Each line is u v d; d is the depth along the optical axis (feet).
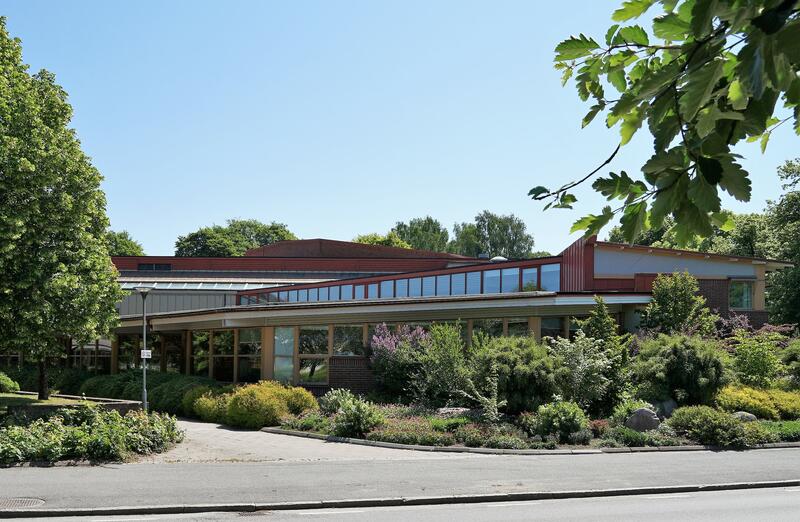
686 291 80.74
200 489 39.34
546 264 98.89
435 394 71.20
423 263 176.04
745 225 141.49
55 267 68.90
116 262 183.11
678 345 67.10
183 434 61.16
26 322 67.97
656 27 6.15
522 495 38.75
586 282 88.99
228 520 33.09
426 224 339.36
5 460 46.85
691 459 50.96
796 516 34.01
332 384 81.71
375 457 51.78
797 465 48.75
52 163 69.87
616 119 7.17
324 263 179.11
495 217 318.86
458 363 71.31
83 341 76.07
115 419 57.31
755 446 56.39
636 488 40.73
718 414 59.16
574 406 58.75
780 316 115.55
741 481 43.24
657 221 6.89
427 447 55.11
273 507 35.78
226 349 105.09
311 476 43.55
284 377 93.09
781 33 5.03
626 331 85.51
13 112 70.33
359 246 191.31
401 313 87.40
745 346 76.07
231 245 280.31
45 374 89.92
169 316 109.70
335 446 57.57
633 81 7.58
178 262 182.60
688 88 6.00
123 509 34.58
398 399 75.82
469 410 66.08
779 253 123.44
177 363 118.83
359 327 89.51
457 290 110.63
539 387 63.62
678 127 6.50
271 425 70.69
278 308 92.48
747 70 5.23
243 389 74.74
